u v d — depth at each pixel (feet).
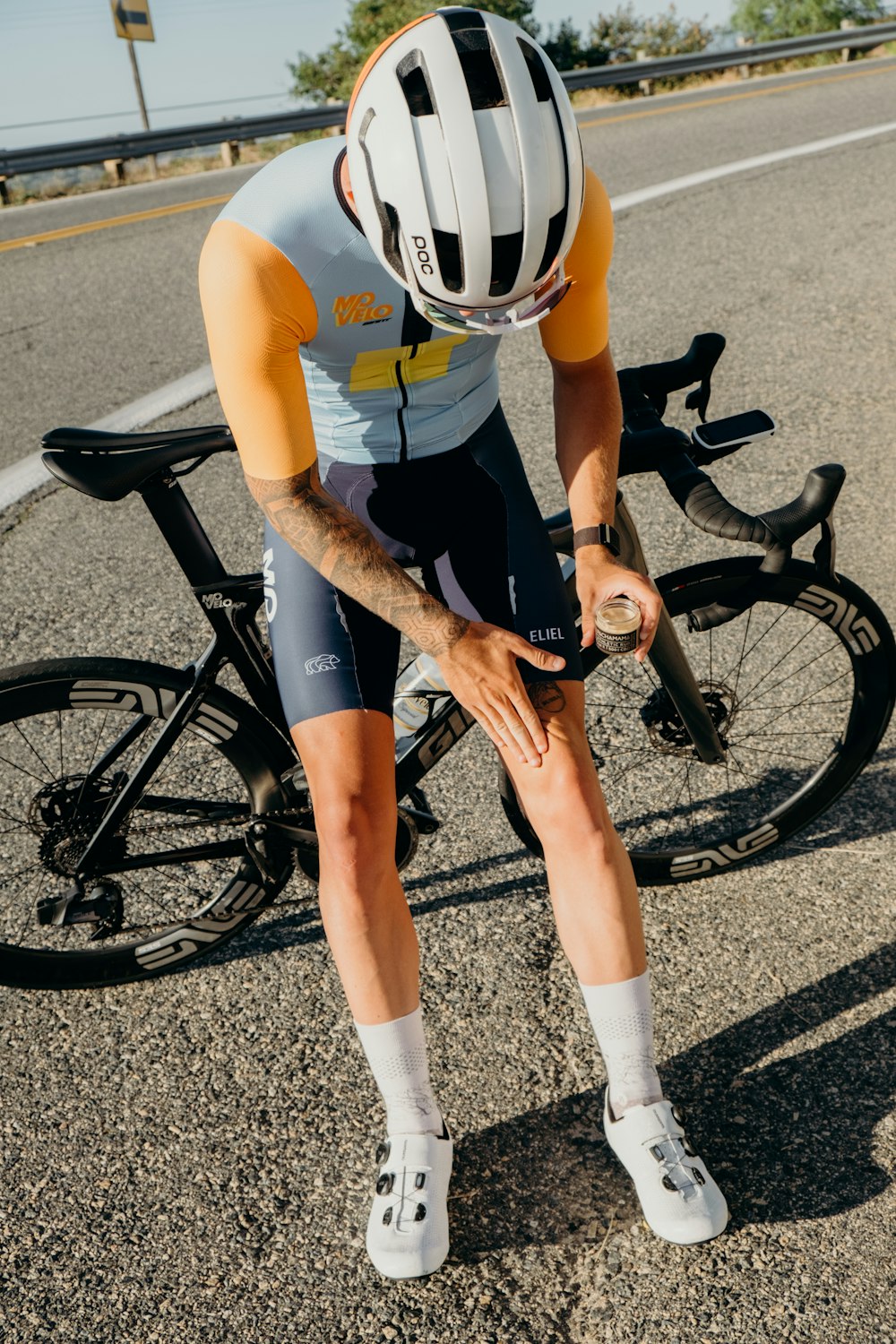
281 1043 6.98
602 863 5.59
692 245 21.62
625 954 5.68
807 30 88.07
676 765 9.04
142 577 12.02
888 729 9.17
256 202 5.06
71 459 5.77
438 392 5.82
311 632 5.64
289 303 5.03
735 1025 6.89
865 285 18.67
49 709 6.55
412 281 4.86
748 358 16.21
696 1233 5.56
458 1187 6.09
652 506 12.66
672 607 7.03
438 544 6.12
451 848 8.40
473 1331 5.41
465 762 9.24
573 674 5.78
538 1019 7.00
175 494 6.08
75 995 7.42
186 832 8.64
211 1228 5.96
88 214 31.81
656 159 30.04
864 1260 5.56
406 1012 5.60
